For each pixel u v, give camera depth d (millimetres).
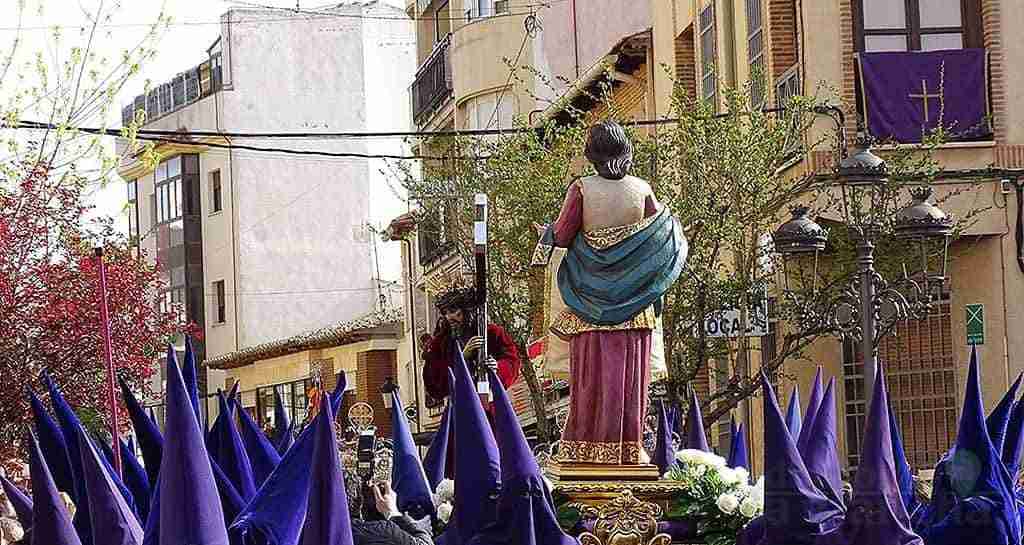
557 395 24469
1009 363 24609
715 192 24000
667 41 31812
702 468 10953
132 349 22531
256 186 62031
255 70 61938
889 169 23172
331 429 8359
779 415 9328
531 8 39875
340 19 62781
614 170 10945
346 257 62812
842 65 24875
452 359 13164
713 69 27094
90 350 21891
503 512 9320
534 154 25406
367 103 63031
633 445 10977
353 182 63031
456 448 9484
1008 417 9977
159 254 59969
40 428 10102
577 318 10961
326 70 62750
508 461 9336
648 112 33094
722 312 23547
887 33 24953
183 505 8367
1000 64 24688
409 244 49812
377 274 62969
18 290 22047
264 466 10836
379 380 52938
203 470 8414
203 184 62656
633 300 10758
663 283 10812
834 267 24469
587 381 10938
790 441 9312
